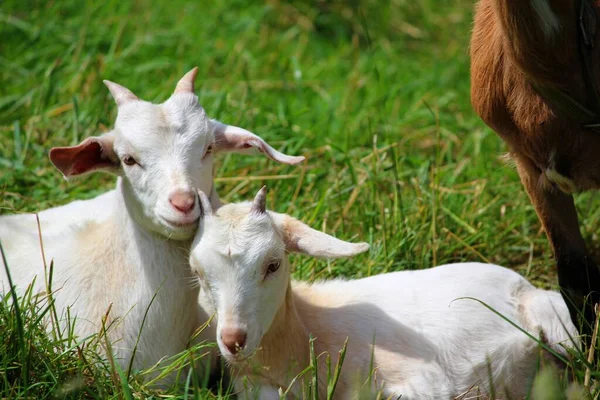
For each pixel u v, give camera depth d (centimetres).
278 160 829
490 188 1155
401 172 1157
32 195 1091
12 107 1266
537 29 730
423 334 854
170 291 821
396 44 1695
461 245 1053
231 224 755
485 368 848
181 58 1480
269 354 802
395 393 812
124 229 830
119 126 800
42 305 829
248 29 1591
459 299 877
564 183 818
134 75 1377
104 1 1570
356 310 869
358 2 1761
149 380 824
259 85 1426
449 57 1656
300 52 1595
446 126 1367
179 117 796
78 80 1326
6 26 1488
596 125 762
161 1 1628
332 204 1102
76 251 861
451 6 1803
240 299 739
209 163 810
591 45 750
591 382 781
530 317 877
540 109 790
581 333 840
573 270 888
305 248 789
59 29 1480
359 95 1451
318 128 1283
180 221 760
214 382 859
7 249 895
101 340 808
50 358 768
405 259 1020
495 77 820
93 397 760
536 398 763
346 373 820
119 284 832
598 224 1088
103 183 1146
